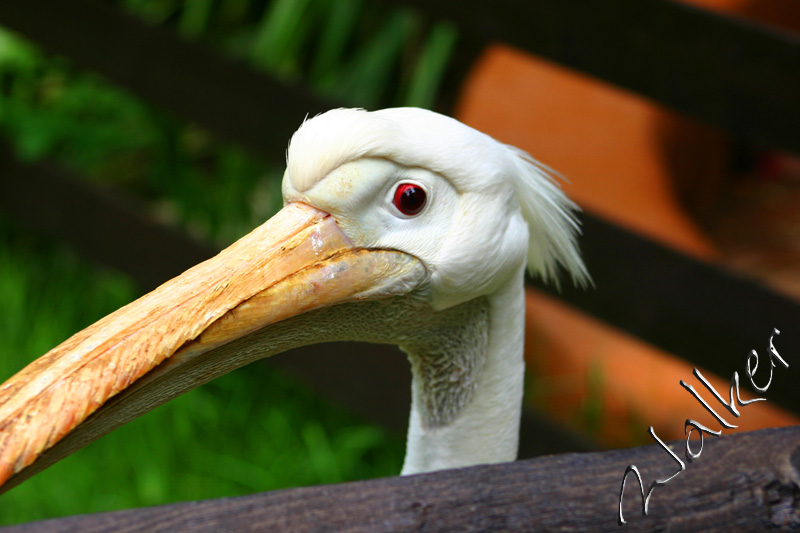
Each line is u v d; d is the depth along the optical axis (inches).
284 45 115.7
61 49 98.8
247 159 109.6
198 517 57.2
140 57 93.8
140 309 60.2
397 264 61.6
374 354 86.3
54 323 98.2
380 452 89.5
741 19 71.2
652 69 72.9
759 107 71.5
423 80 108.3
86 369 59.3
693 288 74.1
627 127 96.6
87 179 102.4
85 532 56.8
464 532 57.7
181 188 110.7
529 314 92.3
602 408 85.7
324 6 118.8
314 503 57.5
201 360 61.0
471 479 58.1
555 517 58.0
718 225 128.0
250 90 88.1
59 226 105.0
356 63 118.0
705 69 72.1
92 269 107.3
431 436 64.6
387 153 61.0
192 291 60.5
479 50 119.1
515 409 64.3
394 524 57.6
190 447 86.9
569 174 93.6
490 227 61.6
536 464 58.4
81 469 83.1
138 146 115.3
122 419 60.1
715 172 130.1
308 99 85.0
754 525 58.2
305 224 61.3
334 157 61.0
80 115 117.0
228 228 105.5
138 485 82.7
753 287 73.2
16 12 100.9
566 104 96.7
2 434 58.5
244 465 86.2
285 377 95.5
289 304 61.0
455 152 61.2
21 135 106.4
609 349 88.0
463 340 63.6
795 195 134.3
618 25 72.9
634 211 92.7
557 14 74.0
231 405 91.2
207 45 89.6
